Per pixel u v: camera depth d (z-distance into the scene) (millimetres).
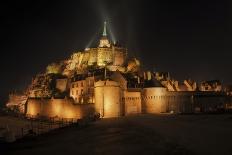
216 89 110312
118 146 24750
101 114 70312
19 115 90938
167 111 82062
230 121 38312
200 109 82562
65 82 113812
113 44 121438
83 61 123812
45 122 73750
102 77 93562
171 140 24375
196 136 25375
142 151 21469
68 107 80250
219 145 20609
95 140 30031
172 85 102750
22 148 29641
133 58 120250
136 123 42688
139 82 91312
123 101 78250
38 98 90500
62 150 25812
